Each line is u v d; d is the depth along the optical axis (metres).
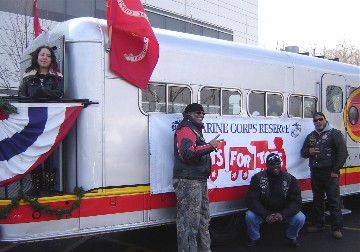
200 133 4.99
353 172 7.50
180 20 17.00
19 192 4.32
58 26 5.09
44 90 4.46
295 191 5.75
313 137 6.41
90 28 4.71
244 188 5.85
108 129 4.68
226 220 6.00
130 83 4.82
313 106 6.92
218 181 5.55
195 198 4.82
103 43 4.70
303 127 6.66
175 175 4.87
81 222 4.53
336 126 7.26
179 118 5.21
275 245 5.99
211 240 5.77
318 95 6.96
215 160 5.52
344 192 7.32
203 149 4.70
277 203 5.73
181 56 5.26
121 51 4.72
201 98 5.44
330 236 6.39
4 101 4.29
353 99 7.64
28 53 5.74
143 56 4.82
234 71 5.79
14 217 4.28
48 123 4.43
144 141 4.93
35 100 4.42
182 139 4.77
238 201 5.80
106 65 4.70
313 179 6.46
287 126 6.42
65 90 4.76
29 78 4.57
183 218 4.81
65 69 4.75
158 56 4.89
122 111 4.78
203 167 4.90
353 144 7.53
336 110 7.29
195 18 17.72
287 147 6.41
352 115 7.59
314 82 6.90
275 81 6.30
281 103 6.39
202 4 18.06
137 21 4.68
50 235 4.38
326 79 7.10
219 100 5.62
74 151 4.65
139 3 4.75
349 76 7.55
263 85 6.13
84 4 13.45
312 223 6.73
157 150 5.00
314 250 5.73
